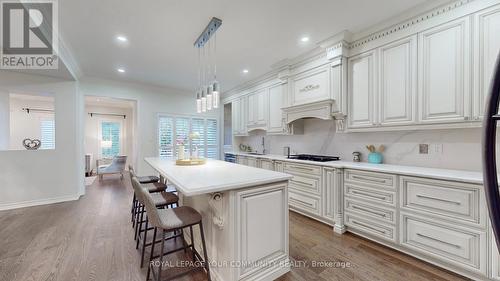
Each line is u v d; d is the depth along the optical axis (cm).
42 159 362
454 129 220
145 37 274
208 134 612
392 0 203
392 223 216
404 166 245
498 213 57
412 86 223
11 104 586
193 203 222
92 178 597
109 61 357
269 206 175
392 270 186
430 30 210
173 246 227
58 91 371
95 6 208
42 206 351
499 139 190
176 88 548
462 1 191
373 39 256
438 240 185
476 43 184
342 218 262
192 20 235
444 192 182
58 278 173
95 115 712
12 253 210
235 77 452
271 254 176
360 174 244
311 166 297
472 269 168
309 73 332
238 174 191
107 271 183
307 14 225
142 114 512
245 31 260
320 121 363
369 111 260
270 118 425
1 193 333
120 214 317
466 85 189
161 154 535
